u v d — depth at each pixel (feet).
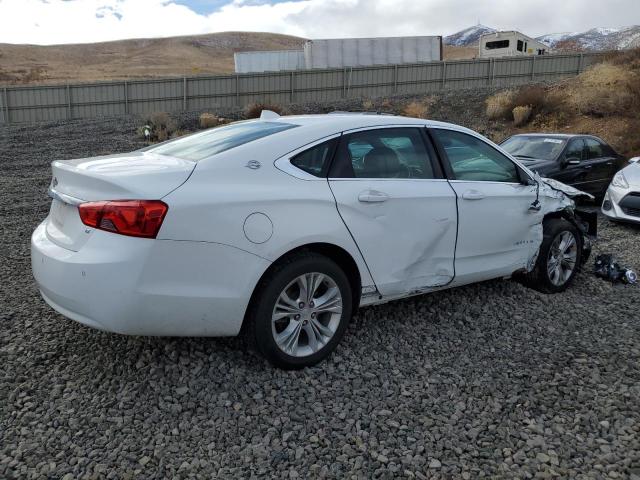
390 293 13.20
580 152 35.32
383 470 8.86
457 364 12.54
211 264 10.51
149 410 10.39
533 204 16.12
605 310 16.06
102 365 11.94
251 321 11.32
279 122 13.50
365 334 13.88
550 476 8.81
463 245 14.39
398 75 112.27
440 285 14.17
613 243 25.07
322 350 12.10
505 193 15.33
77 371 11.69
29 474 8.57
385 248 12.73
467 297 16.53
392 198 12.73
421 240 13.38
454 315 15.21
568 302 16.62
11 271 18.43
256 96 108.17
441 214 13.69
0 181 40.19
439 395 11.19
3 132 74.33
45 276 10.90
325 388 11.32
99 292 10.08
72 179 11.04
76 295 10.29
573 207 17.97
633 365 12.57
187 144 13.20
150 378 11.43
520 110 76.64
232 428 9.92
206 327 10.82
